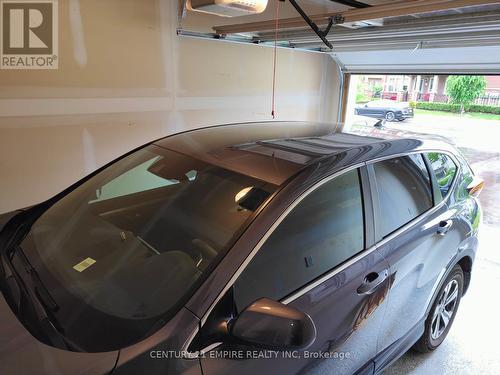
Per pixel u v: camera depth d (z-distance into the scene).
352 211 1.73
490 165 6.64
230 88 4.95
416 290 2.10
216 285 1.25
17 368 1.05
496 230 4.83
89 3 3.60
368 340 1.82
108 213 1.77
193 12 4.28
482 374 2.45
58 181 3.82
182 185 1.72
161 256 1.45
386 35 3.73
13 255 1.58
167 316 1.21
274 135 2.14
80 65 3.68
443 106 6.96
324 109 6.34
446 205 2.35
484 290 3.44
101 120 3.94
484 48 4.13
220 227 1.46
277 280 1.40
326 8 4.71
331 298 1.54
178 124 4.55
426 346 2.52
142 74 4.11
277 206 1.45
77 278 1.42
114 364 1.08
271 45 4.85
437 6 2.63
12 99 3.41
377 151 1.98
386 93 7.38
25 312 1.25
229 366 1.23
